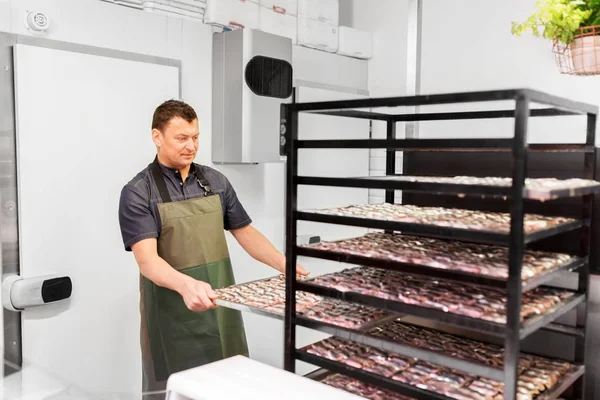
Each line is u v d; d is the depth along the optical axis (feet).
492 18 11.62
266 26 10.89
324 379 5.11
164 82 9.36
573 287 5.55
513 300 3.81
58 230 8.25
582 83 10.45
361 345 5.22
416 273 4.32
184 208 7.91
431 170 6.82
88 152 8.52
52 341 8.27
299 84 11.61
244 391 3.90
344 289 4.77
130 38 8.99
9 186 7.81
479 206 6.41
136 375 9.42
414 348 4.29
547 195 3.74
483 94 3.85
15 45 7.63
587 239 4.98
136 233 7.50
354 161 12.95
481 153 6.37
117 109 8.81
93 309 8.73
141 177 7.81
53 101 8.07
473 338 5.48
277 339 11.98
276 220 11.61
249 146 9.87
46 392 4.57
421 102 4.09
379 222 4.44
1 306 7.84
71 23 8.27
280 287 6.61
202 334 8.18
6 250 7.83
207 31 10.06
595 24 6.62
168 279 6.98
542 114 5.39
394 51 13.10
